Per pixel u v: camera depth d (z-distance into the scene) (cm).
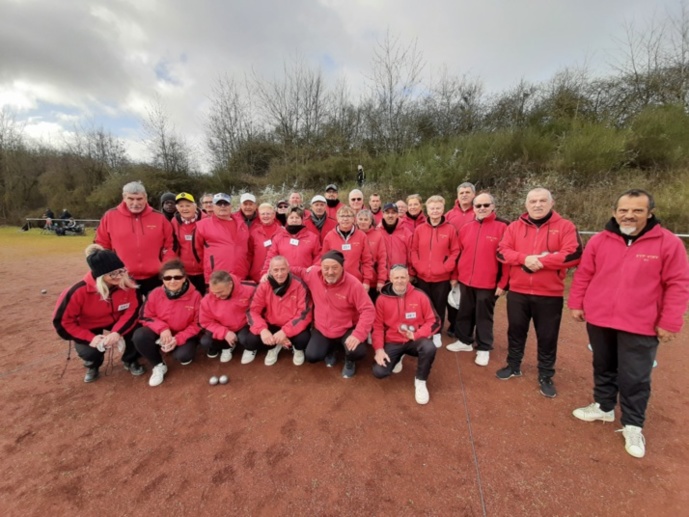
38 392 321
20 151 2497
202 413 290
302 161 2050
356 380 340
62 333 310
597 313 254
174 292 344
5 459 240
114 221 378
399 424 274
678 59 1108
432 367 364
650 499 203
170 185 2062
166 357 390
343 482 220
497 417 280
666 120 895
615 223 249
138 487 218
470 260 367
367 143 1941
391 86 1650
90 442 257
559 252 288
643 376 237
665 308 226
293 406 298
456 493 210
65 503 206
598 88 1204
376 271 429
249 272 470
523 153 1011
